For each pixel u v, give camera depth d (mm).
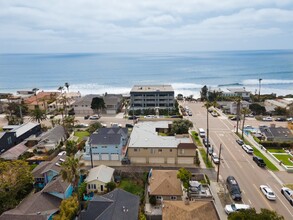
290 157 62438
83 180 49625
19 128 78312
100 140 61812
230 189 46656
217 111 109875
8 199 41125
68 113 109188
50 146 66438
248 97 128250
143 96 112000
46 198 41375
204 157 62656
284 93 170625
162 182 45812
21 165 46750
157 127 77688
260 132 77562
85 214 36719
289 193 45000
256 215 29062
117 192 41125
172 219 34750
